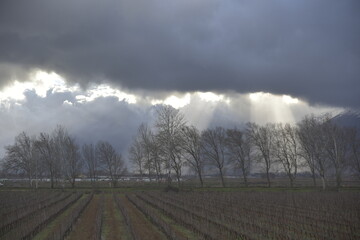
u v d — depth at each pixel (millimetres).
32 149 107688
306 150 92188
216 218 38000
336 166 86500
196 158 101250
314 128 91750
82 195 75688
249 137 106812
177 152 94375
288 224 34438
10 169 107375
